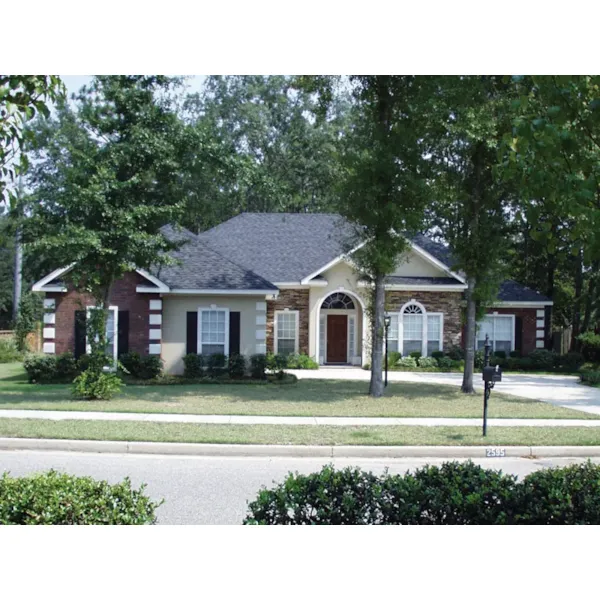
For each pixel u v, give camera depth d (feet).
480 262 66.90
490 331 107.14
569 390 72.74
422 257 100.32
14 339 120.78
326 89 67.21
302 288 97.81
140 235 58.85
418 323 100.22
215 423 43.83
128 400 55.26
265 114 157.48
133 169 63.77
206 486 28.73
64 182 61.52
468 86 59.16
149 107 65.26
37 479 17.89
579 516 17.99
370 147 63.41
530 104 17.40
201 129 67.72
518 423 46.55
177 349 77.36
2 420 43.19
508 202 69.77
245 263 101.55
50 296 74.54
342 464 34.37
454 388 71.20
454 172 67.31
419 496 18.28
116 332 74.90
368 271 64.59
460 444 38.27
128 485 18.08
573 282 128.98
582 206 16.20
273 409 51.31
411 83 62.49
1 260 174.50
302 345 97.60
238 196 74.38
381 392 62.34
